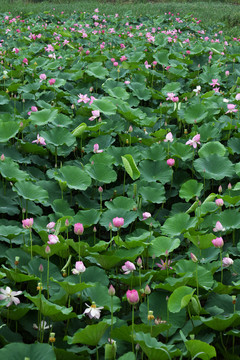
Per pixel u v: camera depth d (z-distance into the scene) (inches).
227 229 144.6
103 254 130.7
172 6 716.0
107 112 207.0
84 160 189.9
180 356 100.2
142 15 647.8
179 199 184.4
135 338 93.2
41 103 221.6
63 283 105.2
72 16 636.7
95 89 278.7
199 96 250.1
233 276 127.4
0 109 221.0
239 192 176.1
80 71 277.0
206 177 177.6
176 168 190.1
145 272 125.5
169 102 265.3
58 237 131.0
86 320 115.1
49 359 89.7
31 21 582.9
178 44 410.6
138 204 156.4
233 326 109.3
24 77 293.7
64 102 251.0
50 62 319.9
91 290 116.2
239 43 458.3
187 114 221.1
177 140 205.6
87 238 154.9
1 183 163.5
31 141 200.4
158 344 94.9
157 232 148.0
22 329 113.3
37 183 168.2
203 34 529.3
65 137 186.7
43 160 192.2
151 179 177.3
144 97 258.2
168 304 104.8
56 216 151.3
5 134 178.1
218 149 185.2
